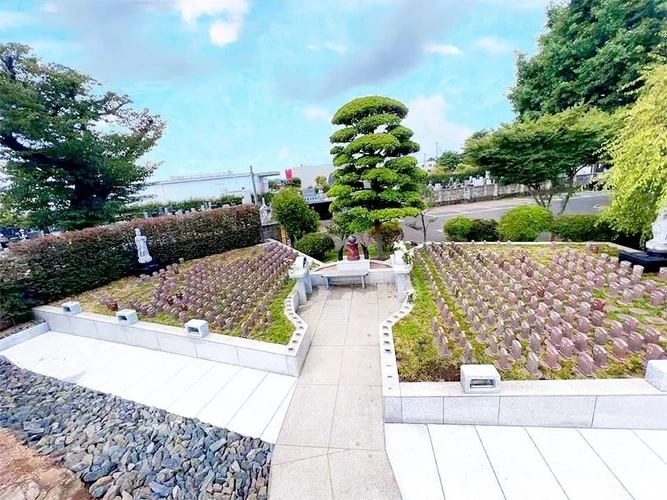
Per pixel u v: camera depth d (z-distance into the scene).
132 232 10.42
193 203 22.69
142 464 3.33
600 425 3.38
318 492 2.98
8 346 6.64
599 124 10.03
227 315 6.31
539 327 4.81
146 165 14.10
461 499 2.78
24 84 10.09
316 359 5.29
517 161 11.41
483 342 4.71
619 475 2.87
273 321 6.08
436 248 9.98
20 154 10.68
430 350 4.60
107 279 9.62
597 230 9.62
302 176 36.28
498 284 6.64
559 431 3.40
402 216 9.28
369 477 3.09
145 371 5.37
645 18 12.14
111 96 12.73
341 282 8.62
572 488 2.78
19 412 4.39
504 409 3.48
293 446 3.55
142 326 6.18
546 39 15.12
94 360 5.87
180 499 2.92
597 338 4.29
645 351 4.06
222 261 11.01
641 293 5.57
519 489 2.82
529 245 9.88
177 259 11.51
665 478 2.81
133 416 4.18
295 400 4.34
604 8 12.70
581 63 13.73
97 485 3.08
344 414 4.00
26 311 7.61
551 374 3.82
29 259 7.72
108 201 12.97
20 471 3.30
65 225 11.66
